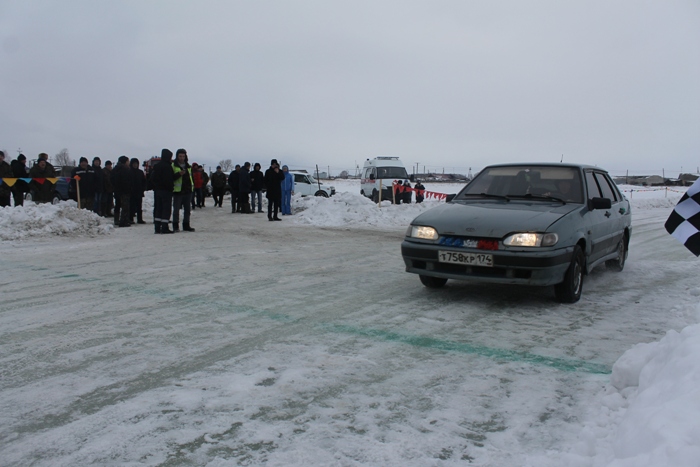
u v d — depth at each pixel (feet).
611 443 8.02
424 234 18.40
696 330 9.74
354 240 37.88
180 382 11.25
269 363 12.36
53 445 8.67
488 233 17.21
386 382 11.28
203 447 8.60
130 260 27.61
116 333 14.70
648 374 9.64
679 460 6.10
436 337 14.42
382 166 88.02
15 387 11.02
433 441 8.79
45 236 37.29
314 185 93.30
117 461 8.19
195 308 17.48
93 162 51.03
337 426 9.31
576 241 18.01
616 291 20.35
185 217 42.37
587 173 21.86
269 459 8.23
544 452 8.40
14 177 47.78
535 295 19.58
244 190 64.18
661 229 47.14
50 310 17.17
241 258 28.58
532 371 11.93
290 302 18.38
